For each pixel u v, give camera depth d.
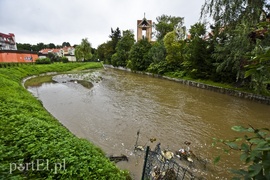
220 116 12.05
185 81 25.09
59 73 36.59
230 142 1.16
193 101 15.80
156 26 46.72
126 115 11.84
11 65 26.70
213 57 20.62
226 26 14.28
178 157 6.94
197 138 8.81
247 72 1.29
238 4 12.50
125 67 49.19
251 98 15.95
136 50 40.78
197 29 25.97
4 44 64.12
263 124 10.73
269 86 15.59
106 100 15.62
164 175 5.27
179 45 29.97
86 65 54.03
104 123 10.30
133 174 5.84
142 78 31.53
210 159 6.95
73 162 4.20
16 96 10.33
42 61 40.44
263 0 11.08
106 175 4.16
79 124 10.00
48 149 4.51
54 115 11.29
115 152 7.20
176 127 10.12
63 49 86.81
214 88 20.11
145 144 8.03
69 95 17.03
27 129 5.41
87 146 5.45
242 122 10.99
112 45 66.56
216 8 13.75
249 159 0.99
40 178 3.62
